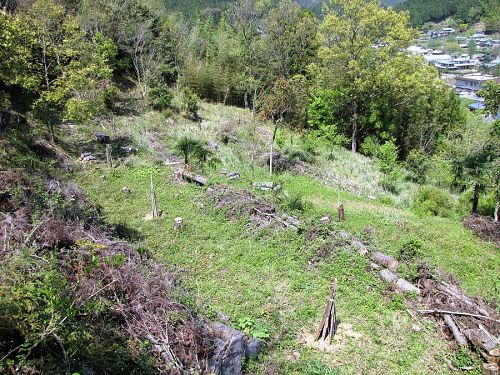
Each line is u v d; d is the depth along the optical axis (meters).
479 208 18.14
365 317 9.62
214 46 37.75
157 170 17.58
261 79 34.84
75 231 9.16
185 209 14.38
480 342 8.64
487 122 22.53
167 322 7.07
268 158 21.34
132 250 9.53
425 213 17.69
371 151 28.39
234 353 7.36
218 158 20.23
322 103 29.00
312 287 10.54
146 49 31.67
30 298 5.84
